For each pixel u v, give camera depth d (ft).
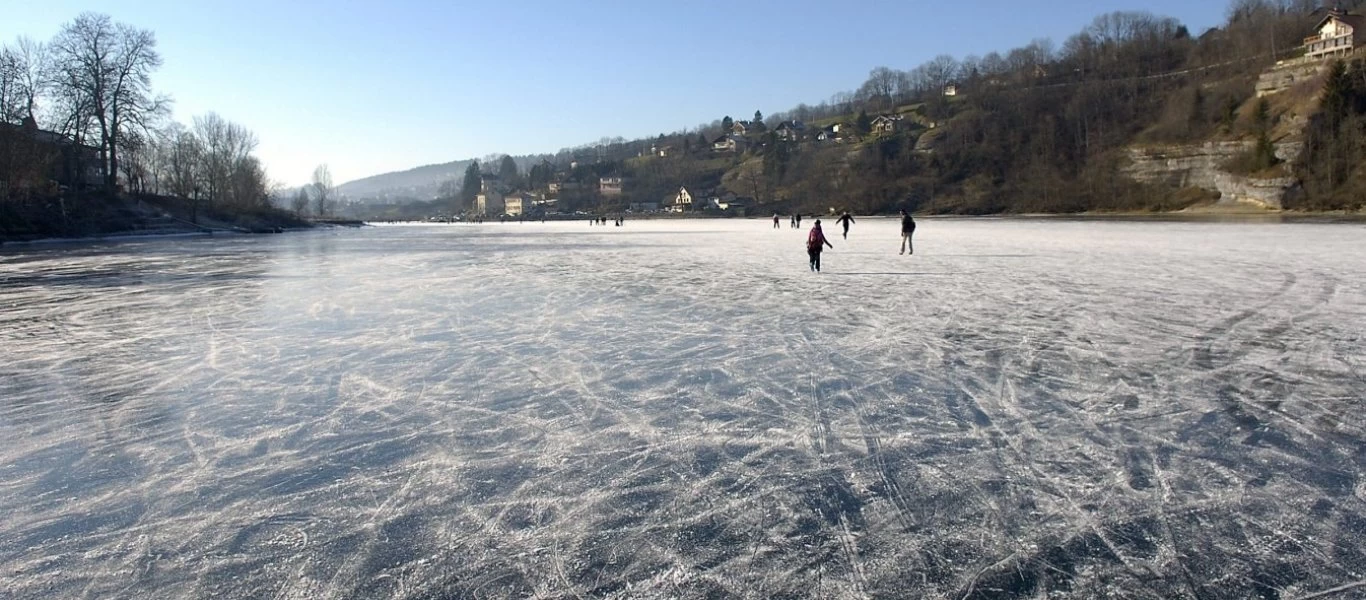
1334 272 50.96
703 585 10.61
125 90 167.94
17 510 13.57
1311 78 226.38
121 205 167.02
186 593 10.57
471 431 18.06
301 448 16.89
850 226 188.55
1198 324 31.68
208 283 55.21
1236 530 12.06
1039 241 97.96
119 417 19.66
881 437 17.15
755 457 15.94
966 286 47.19
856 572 10.92
